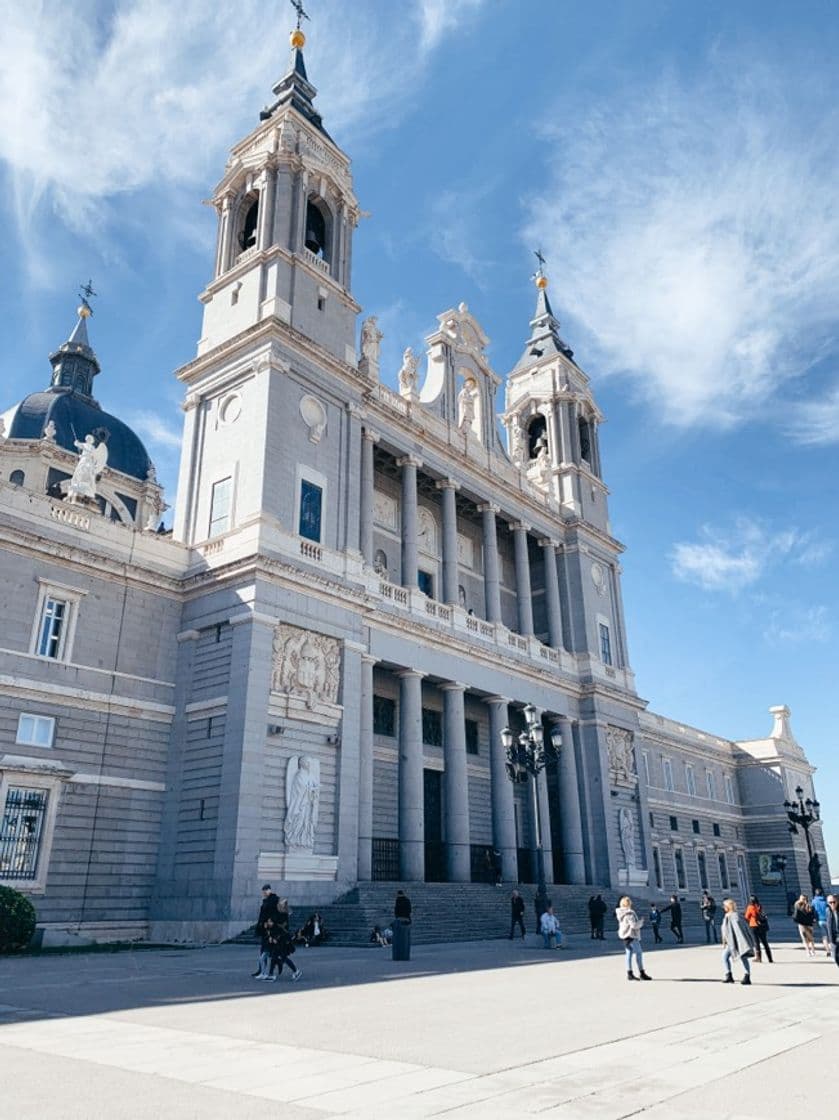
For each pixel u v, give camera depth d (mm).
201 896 29047
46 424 62562
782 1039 11445
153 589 33625
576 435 59094
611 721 52312
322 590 34219
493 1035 11492
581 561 54875
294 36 47344
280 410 35781
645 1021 12859
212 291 40594
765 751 80188
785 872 76250
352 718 34469
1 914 23078
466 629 44188
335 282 40531
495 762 44188
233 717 30625
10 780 27812
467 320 52250
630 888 49031
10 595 29375
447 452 45938
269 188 40250
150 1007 13586
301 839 30859
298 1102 7871
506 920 33781
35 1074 8883
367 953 24359
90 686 30734
